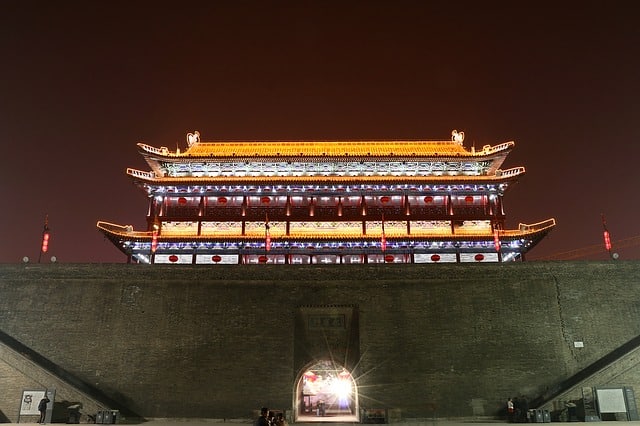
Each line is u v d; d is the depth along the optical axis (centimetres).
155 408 3681
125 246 6016
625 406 3322
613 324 3884
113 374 3762
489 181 6106
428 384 3712
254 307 3903
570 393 3431
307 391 4959
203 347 3809
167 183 6147
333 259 6081
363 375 3738
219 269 4009
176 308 3912
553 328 3859
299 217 6156
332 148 6594
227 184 6175
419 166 6350
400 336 3822
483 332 3838
